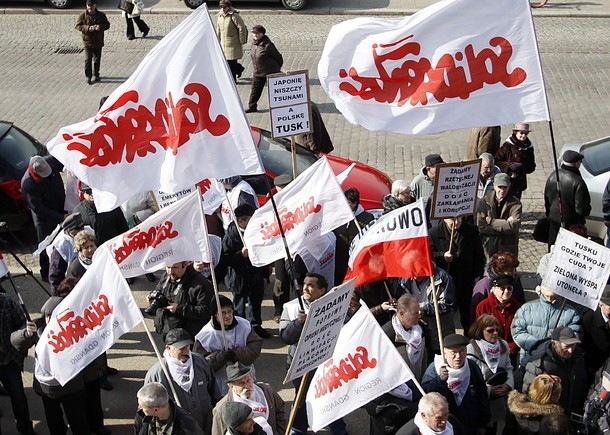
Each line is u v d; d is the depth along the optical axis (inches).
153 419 271.1
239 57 749.9
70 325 297.9
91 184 322.0
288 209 357.1
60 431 327.6
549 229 452.4
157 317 351.6
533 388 281.3
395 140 650.8
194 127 318.3
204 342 326.6
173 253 328.8
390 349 277.0
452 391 293.6
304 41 853.8
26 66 811.4
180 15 948.6
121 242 323.9
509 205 417.7
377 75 335.3
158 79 318.0
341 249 395.5
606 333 327.9
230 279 398.0
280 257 360.2
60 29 914.7
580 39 846.5
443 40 329.4
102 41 754.8
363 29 332.5
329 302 250.1
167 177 320.5
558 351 304.0
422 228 300.8
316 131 534.3
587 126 656.4
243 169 320.2
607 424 288.5
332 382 282.8
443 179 346.3
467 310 398.0
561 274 317.7
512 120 333.7
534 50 327.3
